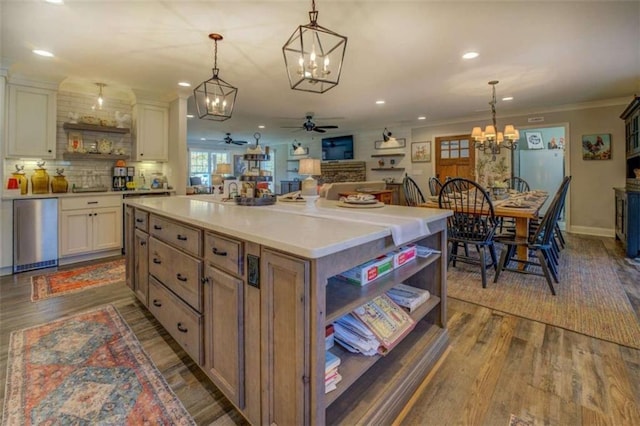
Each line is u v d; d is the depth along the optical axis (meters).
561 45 3.09
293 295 1.08
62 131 4.29
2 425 1.37
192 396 1.57
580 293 2.83
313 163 2.42
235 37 2.86
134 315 2.48
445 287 1.98
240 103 5.51
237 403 1.35
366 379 1.49
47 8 2.38
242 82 4.23
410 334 1.91
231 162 12.41
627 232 4.08
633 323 2.26
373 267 1.54
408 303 1.80
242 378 1.33
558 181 6.82
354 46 3.08
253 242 1.23
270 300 1.17
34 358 1.89
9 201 3.52
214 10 2.41
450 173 7.32
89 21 2.56
